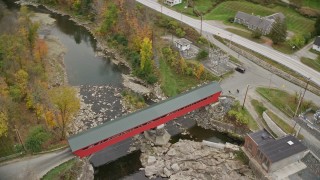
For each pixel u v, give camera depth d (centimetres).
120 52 15775
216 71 13750
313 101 12156
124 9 17212
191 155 10662
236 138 11481
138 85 13975
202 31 16150
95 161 10750
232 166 10281
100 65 15250
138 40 15050
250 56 14488
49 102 11719
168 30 16488
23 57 13525
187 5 18450
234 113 11738
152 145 11150
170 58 14438
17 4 19975
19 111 11275
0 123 9850
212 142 11081
